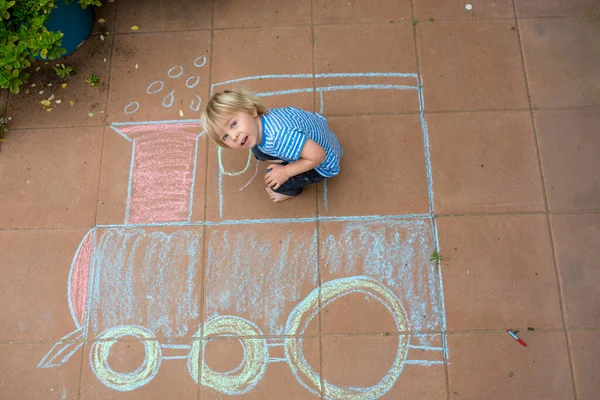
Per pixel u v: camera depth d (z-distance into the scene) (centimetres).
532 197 286
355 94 310
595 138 296
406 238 280
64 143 306
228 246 283
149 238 286
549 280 271
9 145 307
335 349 264
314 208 288
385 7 328
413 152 297
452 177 291
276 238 283
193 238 285
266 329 268
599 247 276
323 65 317
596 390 254
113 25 331
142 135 306
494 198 286
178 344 268
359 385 259
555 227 280
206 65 320
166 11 333
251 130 219
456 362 260
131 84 318
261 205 290
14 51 262
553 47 315
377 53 318
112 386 263
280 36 325
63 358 268
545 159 293
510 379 257
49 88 317
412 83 311
